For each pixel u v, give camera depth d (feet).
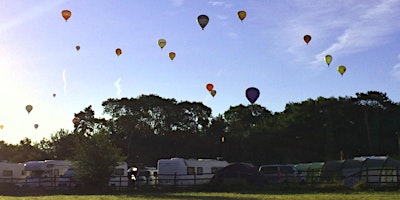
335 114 220.64
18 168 140.77
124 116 249.14
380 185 96.53
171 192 106.01
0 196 99.66
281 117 241.35
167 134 246.88
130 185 121.60
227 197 81.87
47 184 127.75
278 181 114.83
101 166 115.96
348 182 104.12
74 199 82.43
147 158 240.73
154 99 250.98
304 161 214.07
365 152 214.28
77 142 120.37
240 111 278.67
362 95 225.15
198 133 252.83
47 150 290.97
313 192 91.86
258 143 224.53
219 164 138.00
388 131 216.74
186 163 124.67
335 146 214.48
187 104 255.70
